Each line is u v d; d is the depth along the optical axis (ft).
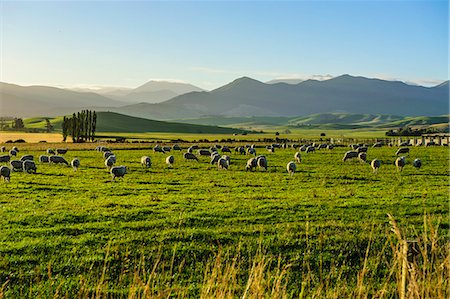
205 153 211.00
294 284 45.37
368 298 39.29
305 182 122.42
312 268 51.13
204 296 23.02
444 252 25.63
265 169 154.51
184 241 61.11
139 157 207.82
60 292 44.27
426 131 655.35
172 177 133.39
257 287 21.83
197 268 51.11
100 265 51.72
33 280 47.80
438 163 171.01
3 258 53.78
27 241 60.23
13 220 72.69
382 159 187.62
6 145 320.50
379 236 60.80
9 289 45.24
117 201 90.89
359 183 120.06
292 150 258.16
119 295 43.01
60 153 231.09
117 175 128.57
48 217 75.25
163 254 55.57
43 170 151.94
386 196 95.71
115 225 69.72
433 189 107.34
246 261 52.13
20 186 112.27
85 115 456.04
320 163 175.63
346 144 314.76
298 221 72.59
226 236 62.54
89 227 68.28
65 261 52.90
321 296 32.99
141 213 78.23
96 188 110.42
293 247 57.98
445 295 20.27
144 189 109.09
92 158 204.23
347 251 56.24
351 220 72.84
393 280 44.83
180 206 84.74
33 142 385.50
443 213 77.51
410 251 21.24
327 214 77.30
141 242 60.29
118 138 505.25
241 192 104.58
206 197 95.96
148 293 24.08
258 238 61.67
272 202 89.10
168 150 248.32
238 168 159.53
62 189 108.99
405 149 214.90
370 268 49.08
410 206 83.76
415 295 19.58
